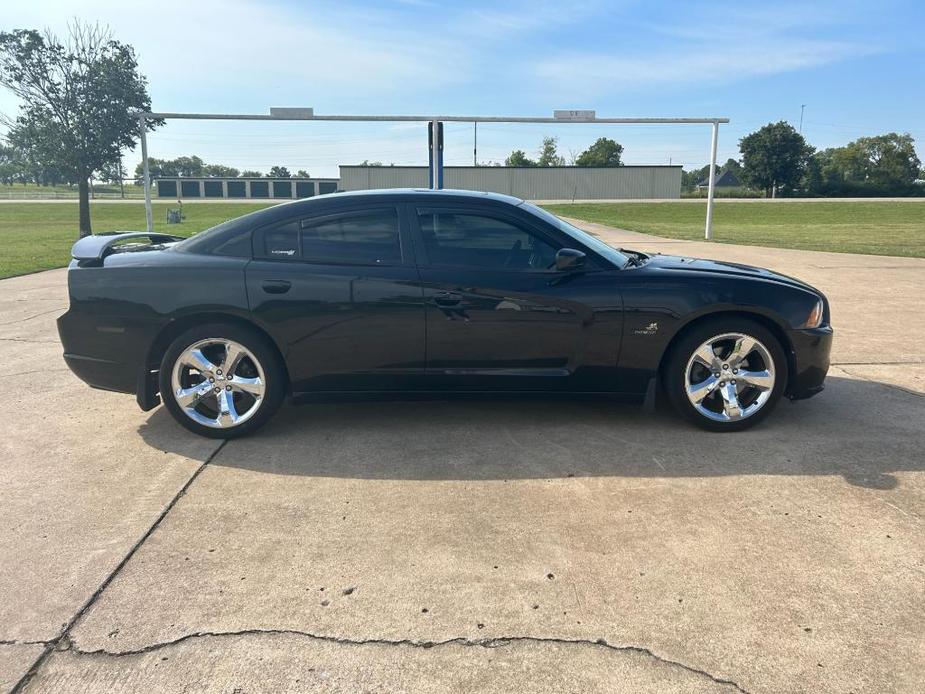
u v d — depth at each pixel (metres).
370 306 3.97
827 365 4.19
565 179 63.28
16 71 24.38
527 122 19.86
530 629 2.37
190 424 4.14
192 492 3.45
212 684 2.12
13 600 2.56
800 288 4.15
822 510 3.17
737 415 4.11
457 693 2.07
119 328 4.08
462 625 2.39
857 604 2.47
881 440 4.03
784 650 2.24
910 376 5.40
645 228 26.94
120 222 37.16
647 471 3.62
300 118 19.39
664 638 2.31
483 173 62.31
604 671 2.16
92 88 25.30
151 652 2.27
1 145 31.70
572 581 2.64
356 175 52.66
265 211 4.18
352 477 3.61
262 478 3.61
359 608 2.49
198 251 4.12
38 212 46.34
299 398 4.15
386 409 4.70
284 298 3.96
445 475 3.61
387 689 2.09
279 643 2.31
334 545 2.93
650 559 2.79
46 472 3.70
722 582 2.62
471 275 3.99
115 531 3.07
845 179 89.06
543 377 4.09
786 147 82.56
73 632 2.38
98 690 2.10
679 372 4.09
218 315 4.05
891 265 12.82
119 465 3.79
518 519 3.13
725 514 3.15
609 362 4.05
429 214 4.12
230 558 2.83
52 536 3.03
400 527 3.07
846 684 2.09
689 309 3.97
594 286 3.99
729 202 53.44
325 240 4.09
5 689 2.10
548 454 3.87
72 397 5.05
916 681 2.10
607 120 20.56
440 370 4.07
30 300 9.55
